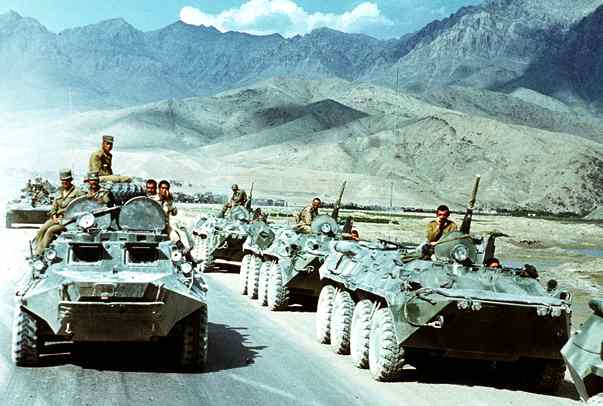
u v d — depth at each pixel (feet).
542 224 296.71
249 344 41.24
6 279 61.87
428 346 32.81
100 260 34.12
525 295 34.01
